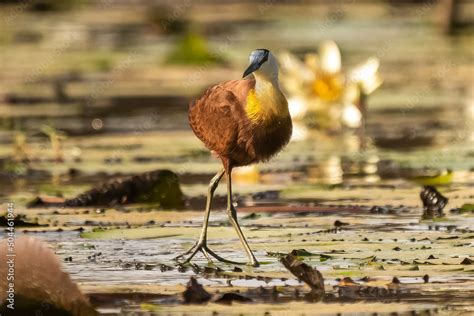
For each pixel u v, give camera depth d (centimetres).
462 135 1778
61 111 2138
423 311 776
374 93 2270
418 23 3653
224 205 1252
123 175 1451
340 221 1138
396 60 2766
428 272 895
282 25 3719
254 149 956
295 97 1855
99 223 1145
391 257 952
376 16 3975
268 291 848
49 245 1032
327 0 4709
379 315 770
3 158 1612
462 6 3912
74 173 1477
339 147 1706
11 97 2341
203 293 820
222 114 955
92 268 934
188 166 1525
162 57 2975
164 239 1062
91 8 4491
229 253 991
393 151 1631
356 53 2872
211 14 4162
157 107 2175
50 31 3606
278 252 988
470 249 983
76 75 2680
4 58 2917
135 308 796
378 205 1224
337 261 942
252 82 960
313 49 2919
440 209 1197
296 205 1237
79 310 783
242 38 3266
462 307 786
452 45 3047
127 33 3562
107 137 1808
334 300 812
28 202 1267
